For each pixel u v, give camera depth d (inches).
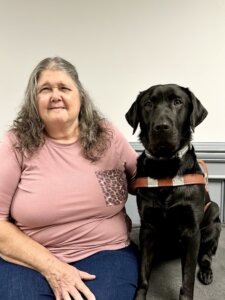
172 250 55.6
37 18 63.6
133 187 50.4
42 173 41.8
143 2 61.5
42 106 42.1
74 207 41.5
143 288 43.9
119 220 46.0
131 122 49.8
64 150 43.4
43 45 64.7
